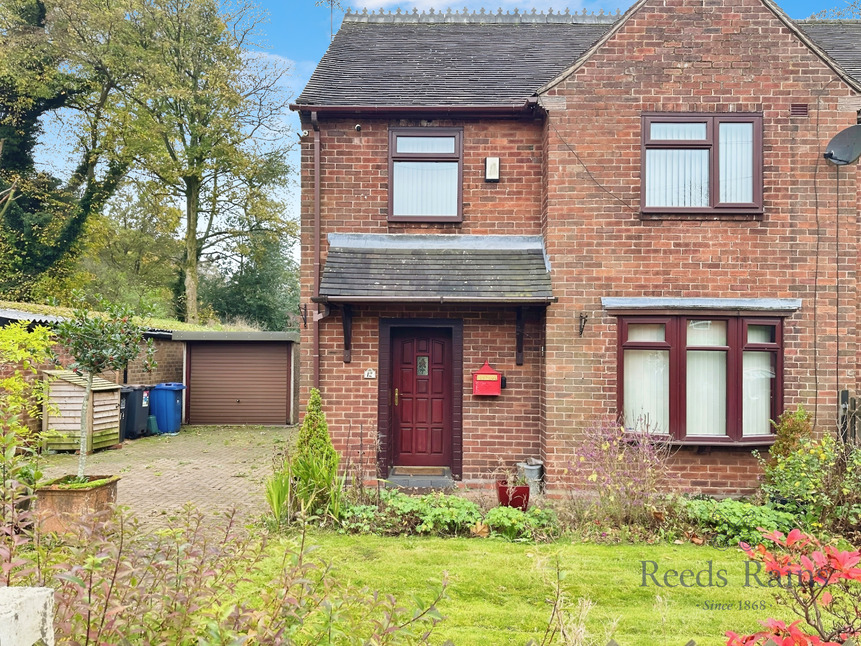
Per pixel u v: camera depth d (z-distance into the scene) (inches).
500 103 341.1
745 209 314.5
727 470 312.3
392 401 354.0
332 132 347.6
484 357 342.0
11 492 117.2
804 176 315.9
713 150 317.1
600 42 320.5
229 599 130.9
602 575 194.9
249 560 115.0
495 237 346.6
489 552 216.1
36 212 892.0
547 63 392.8
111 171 919.0
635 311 314.0
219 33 902.4
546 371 318.3
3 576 94.0
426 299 310.0
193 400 615.2
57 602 86.3
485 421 340.2
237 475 366.6
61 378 423.2
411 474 350.9
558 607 131.7
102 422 451.8
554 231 320.5
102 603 93.9
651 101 319.0
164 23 860.0
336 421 340.5
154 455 436.5
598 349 316.5
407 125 348.8
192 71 908.0
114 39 846.5
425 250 343.3
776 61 316.5
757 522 228.7
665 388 319.9
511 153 348.2
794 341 313.7
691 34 318.7
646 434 278.2
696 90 318.0
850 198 315.3
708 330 319.0
